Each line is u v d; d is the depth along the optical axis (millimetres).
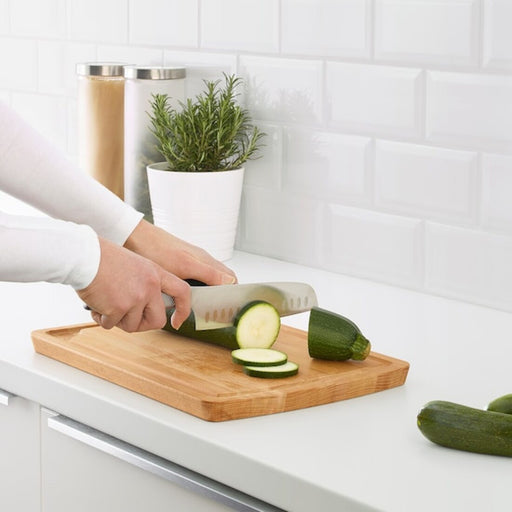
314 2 2092
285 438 1317
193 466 1339
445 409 1273
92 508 1553
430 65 1929
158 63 2434
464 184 1920
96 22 2572
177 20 2367
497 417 1259
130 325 1517
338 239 2150
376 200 2068
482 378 1551
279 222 2256
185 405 1399
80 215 1723
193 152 2174
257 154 2264
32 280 1441
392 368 1511
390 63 1991
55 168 1702
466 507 1140
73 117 2695
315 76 2119
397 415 1399
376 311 1899
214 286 1582
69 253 1431
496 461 1255
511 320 1854
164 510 1431
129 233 1720
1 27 2854
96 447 1488
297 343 1651
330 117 2111
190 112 2168
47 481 1630
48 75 2742
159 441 1380
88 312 1875
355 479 1202
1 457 1718
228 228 2217
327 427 1354
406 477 1208
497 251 1896
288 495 1225
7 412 1681
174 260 1710
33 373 1569
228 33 2264
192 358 1560
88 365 1555
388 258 2070
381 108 2020
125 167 2324
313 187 2174
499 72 1832
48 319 1826
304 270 2191
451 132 1921
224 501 1310
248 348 1575
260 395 1386
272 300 1626
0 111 1663
